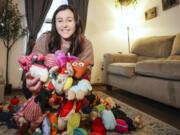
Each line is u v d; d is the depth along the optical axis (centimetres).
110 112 76
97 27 260
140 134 73
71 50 94
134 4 272
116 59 207
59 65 59
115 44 273
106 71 210
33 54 61
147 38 218
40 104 54
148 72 129
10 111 85
